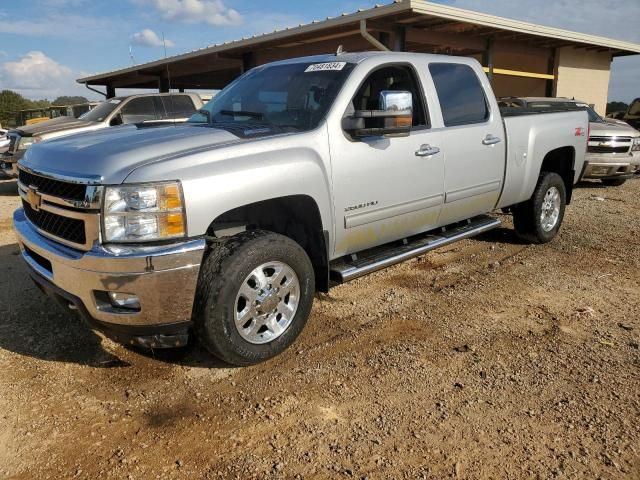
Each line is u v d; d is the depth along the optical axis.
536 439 2.88
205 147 3.37
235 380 3.52
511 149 5.56
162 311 3.14
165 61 19.22
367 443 2.86
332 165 3.86
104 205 3.04
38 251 3.48
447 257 6.17
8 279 5.41
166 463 2.74
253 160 3.41
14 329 4.26
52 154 3.57
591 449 2.80
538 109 6.37
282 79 4.51
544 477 2.60
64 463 2.74
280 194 3.52
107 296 3.16
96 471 2.68
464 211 5.25
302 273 3.75
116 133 3.91
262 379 3.52
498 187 5.52
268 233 3.60
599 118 12.38
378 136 4.16
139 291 3.05
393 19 12.05
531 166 5.91
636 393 3.30
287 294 3.74
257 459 2.75
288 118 4.10
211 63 19.84
